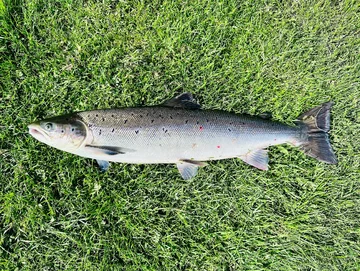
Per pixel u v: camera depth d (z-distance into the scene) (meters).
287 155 0.81
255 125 0.73
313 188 0.81
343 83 0.84
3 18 0.73
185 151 0.69
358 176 0.82
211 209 0.78
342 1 0.85
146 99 0.79
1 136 0.72
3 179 0.73
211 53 0.81
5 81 0.74
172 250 0.77
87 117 0.66
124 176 0.76
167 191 0.78
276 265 0.79
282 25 0.83
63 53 0.77
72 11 0.77
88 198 0.75
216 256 0.77
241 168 0.80
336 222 0.81
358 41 0.85
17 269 0.72
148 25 0.80
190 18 0.80
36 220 0.72
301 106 0.83
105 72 0.78
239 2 0.82
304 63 0.83
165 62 0.80
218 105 0.81
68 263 0.73
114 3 0.79
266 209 0.80
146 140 0.67
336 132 0.83
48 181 0.74
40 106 0.75
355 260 0.80
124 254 0.75
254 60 0.82
